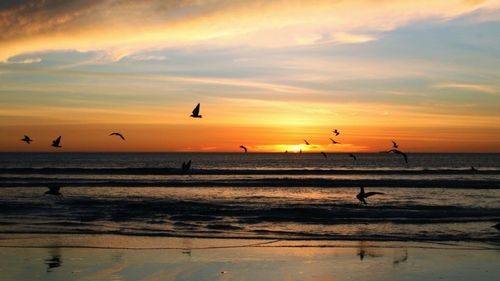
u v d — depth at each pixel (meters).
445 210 24.98
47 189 36.16
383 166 100.94
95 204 27.00
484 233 18.73
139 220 21.77
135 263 14.22
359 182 42.12
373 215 23.28
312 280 12.65
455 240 17.44
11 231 18.88
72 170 60.06
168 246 16.45
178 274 13.14
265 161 146.25
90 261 14.42
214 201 29.59
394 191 35.97
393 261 14.49
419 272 13.35
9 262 14.26
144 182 41.81
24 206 25.80
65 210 24.58
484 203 28.66
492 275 13.05
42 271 13.34
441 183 41.00
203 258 14.82
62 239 17.45
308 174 59.50
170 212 24.09
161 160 152.38
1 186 38.09
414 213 23.88
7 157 183.38
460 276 12.98
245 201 29.73
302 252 15.64
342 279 12.75
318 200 30.38
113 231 19.06
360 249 16.08
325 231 19.28
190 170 62.03
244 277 12.88
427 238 17.81
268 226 20.42
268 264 14.14
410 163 121.69
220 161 145.50
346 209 25.31
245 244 16.83
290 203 28.50
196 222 21.33
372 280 12.66
